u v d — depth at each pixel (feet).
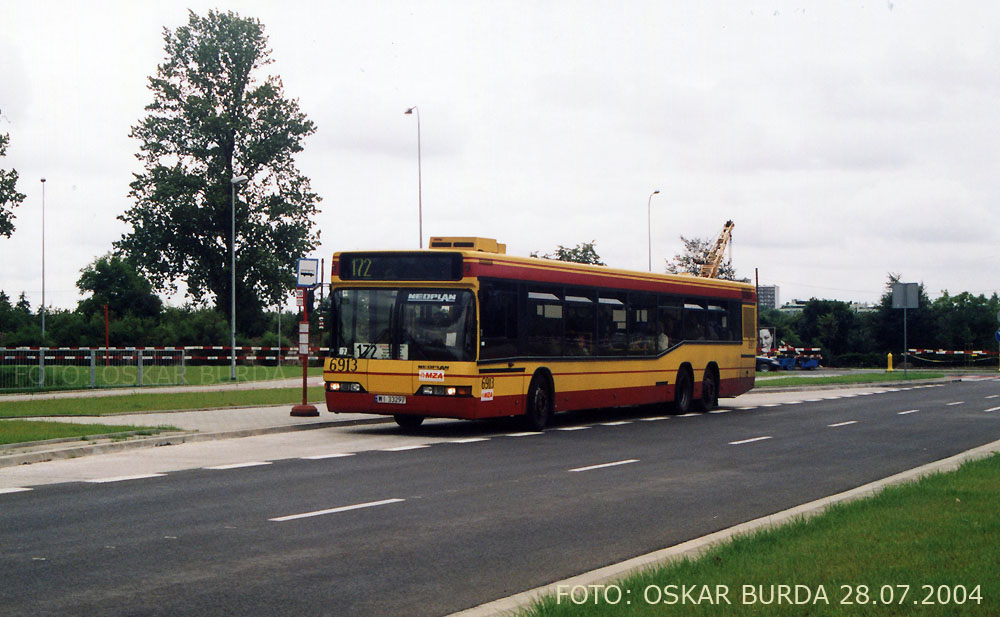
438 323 62.13
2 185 151.74
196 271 207.41
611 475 44.62
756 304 97.66
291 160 215.92
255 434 62.69
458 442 59.41
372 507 35.17
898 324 268.62
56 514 33.27
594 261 173.88
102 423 63.82
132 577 24.48
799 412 88.02
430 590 23.53
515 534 30.50
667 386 82.43
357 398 63.57
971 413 86.58
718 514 34.40
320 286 65.41
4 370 102.63
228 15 213.87
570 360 70.38
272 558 26.76
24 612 21.24
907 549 25.07
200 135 205.98
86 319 230.07
